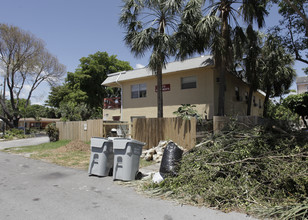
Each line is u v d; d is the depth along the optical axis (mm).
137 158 6184
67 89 32250
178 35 11094
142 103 16938
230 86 15953
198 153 6062
